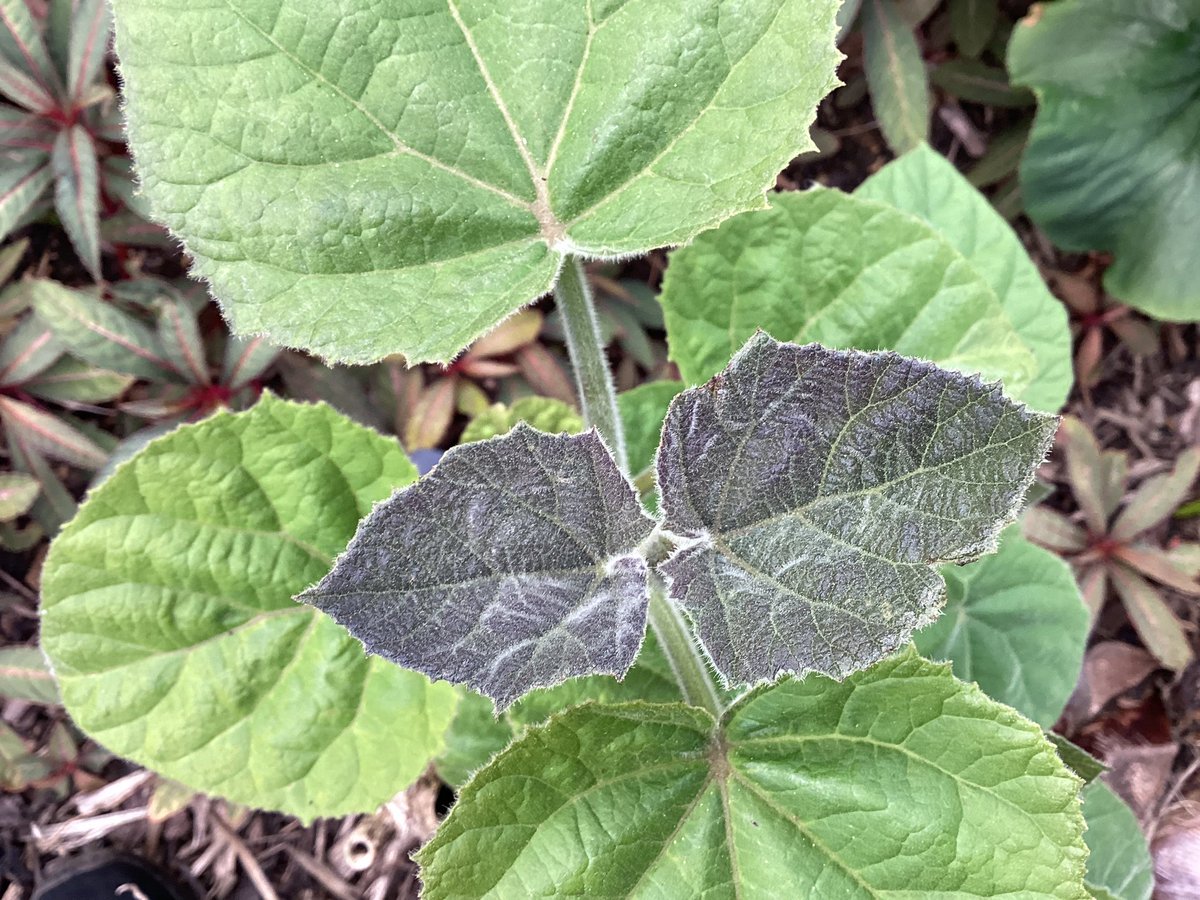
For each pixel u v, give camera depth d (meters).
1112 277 0.79
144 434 0.63
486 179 0.29
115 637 0.38
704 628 0.26
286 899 0.69
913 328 0.41
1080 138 0.76
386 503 0.23
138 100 0.26
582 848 0.28
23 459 0.64
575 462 0.24
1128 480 0.81
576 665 0.25
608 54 0.28
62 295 0.60
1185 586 0.69
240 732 0.40
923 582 0.24
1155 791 0.71
